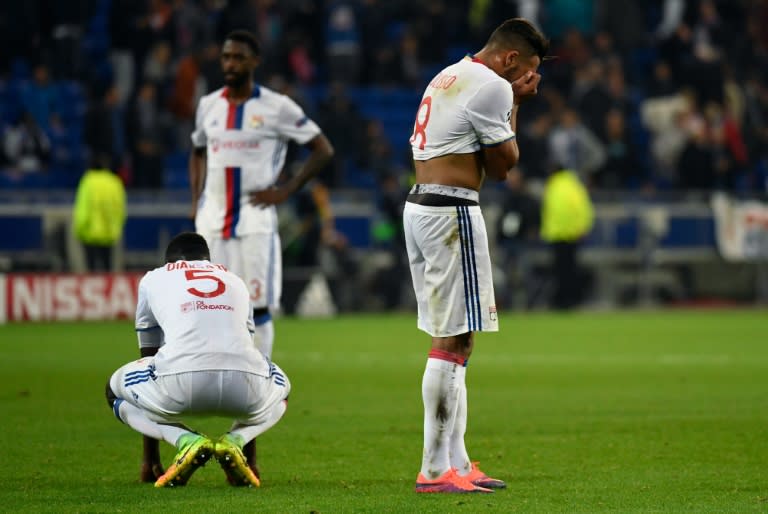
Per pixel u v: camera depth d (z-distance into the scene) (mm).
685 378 43812
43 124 82312
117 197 69312
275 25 93625
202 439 22250
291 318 75000
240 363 22516
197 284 23156
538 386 41375
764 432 30578
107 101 76188
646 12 113500
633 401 37219
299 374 44812
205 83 83500
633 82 104062
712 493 22312
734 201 88812
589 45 99875
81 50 88375
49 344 54938
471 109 22172
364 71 96562
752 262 89688
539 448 28109
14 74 89062
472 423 32375
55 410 34281
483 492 22297
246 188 29859
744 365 48656
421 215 22469
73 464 25531
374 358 50688
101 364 46875
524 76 22938
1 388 39406
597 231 85812
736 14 106938
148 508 20438
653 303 86750
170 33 87250
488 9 101250
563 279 80562
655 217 87000
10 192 70688
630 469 25172
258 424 23188
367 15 96500
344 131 83500
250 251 29734
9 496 21688
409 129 96375
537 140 86562
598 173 88375
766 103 102438
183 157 83938
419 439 29500
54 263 71000
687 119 93312
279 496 21734
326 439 29469
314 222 76375
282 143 30391
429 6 98438
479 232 22438
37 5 86750
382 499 21500
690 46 98625
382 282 79625
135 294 70938
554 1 101188
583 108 90375
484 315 22375
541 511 20312
